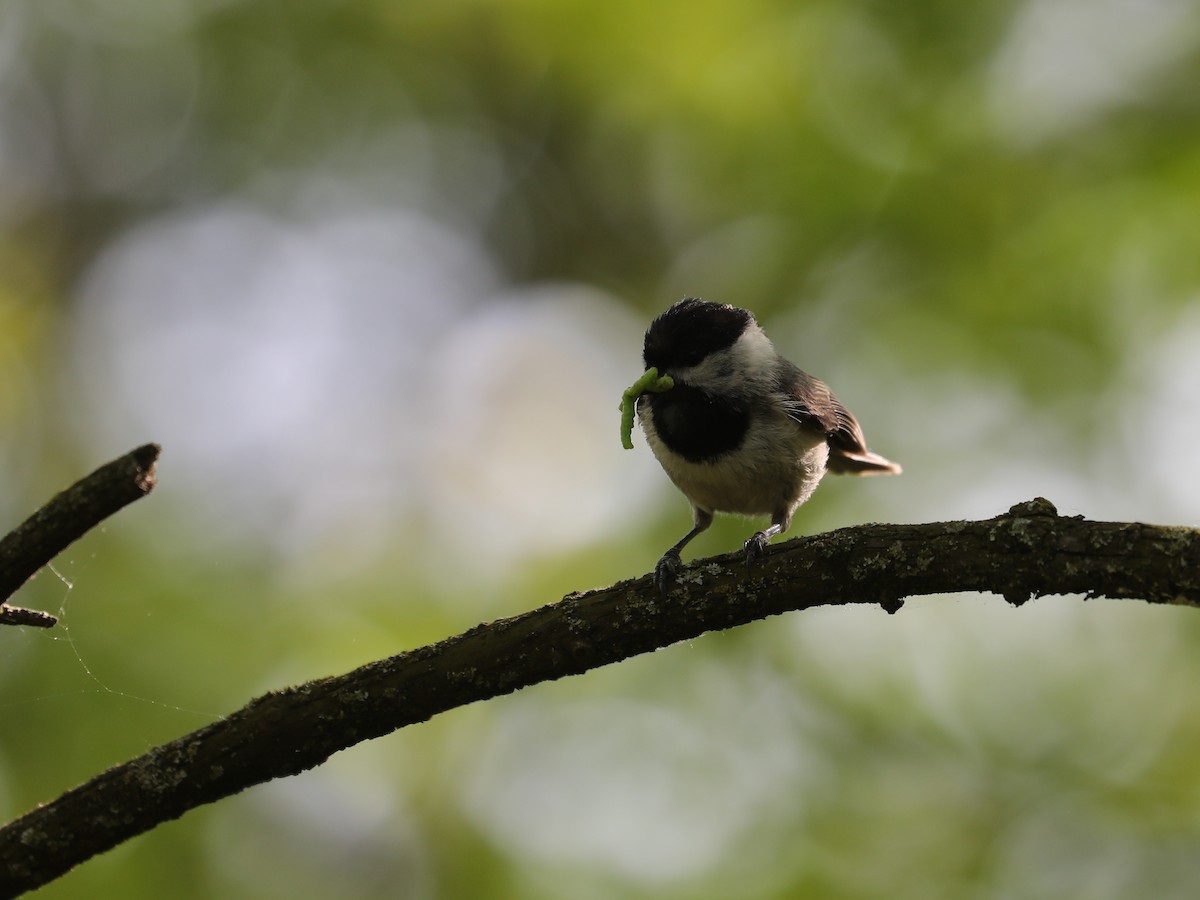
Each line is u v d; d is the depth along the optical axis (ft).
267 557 38.58
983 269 39.91
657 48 45.01
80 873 31.35
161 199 51.78
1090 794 36.06
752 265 42.96
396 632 36.99
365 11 49.57
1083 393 39.06
